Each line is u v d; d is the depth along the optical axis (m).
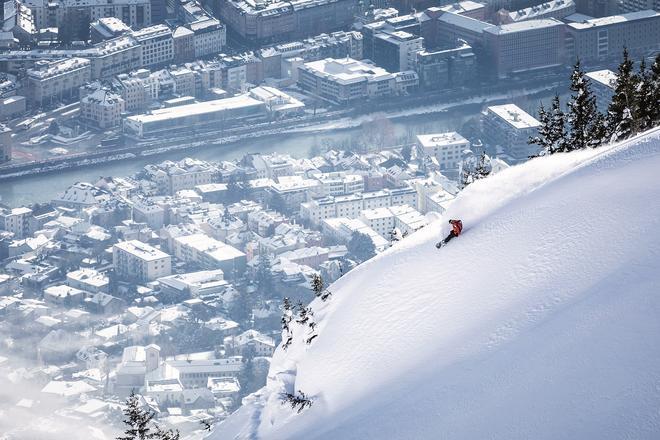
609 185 184.38
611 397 137.50
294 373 193.75
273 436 179.25
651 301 148.88
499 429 143.62
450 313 178.88
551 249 176.00
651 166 185.38
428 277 191.12
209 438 187.62
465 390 155.00
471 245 193.50
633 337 144.12
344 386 179.75
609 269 161.75
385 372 176.00
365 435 160.62
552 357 149.00
